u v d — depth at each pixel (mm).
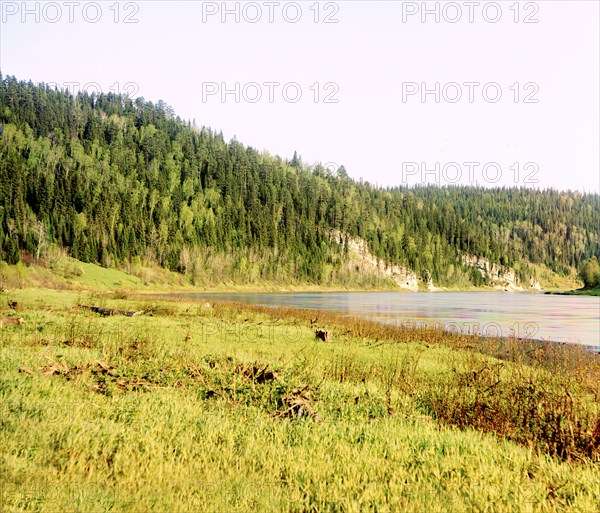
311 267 183125
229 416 8805
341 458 7156
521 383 12633
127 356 14266
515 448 8328
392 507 5680
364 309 65875
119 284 120500
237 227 188250
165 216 169500
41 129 191250
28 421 7133
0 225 118562
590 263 180000
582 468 7734
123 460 6320
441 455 7531
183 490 5695
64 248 130750
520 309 73500
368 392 11672
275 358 17328
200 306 43281
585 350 28656
